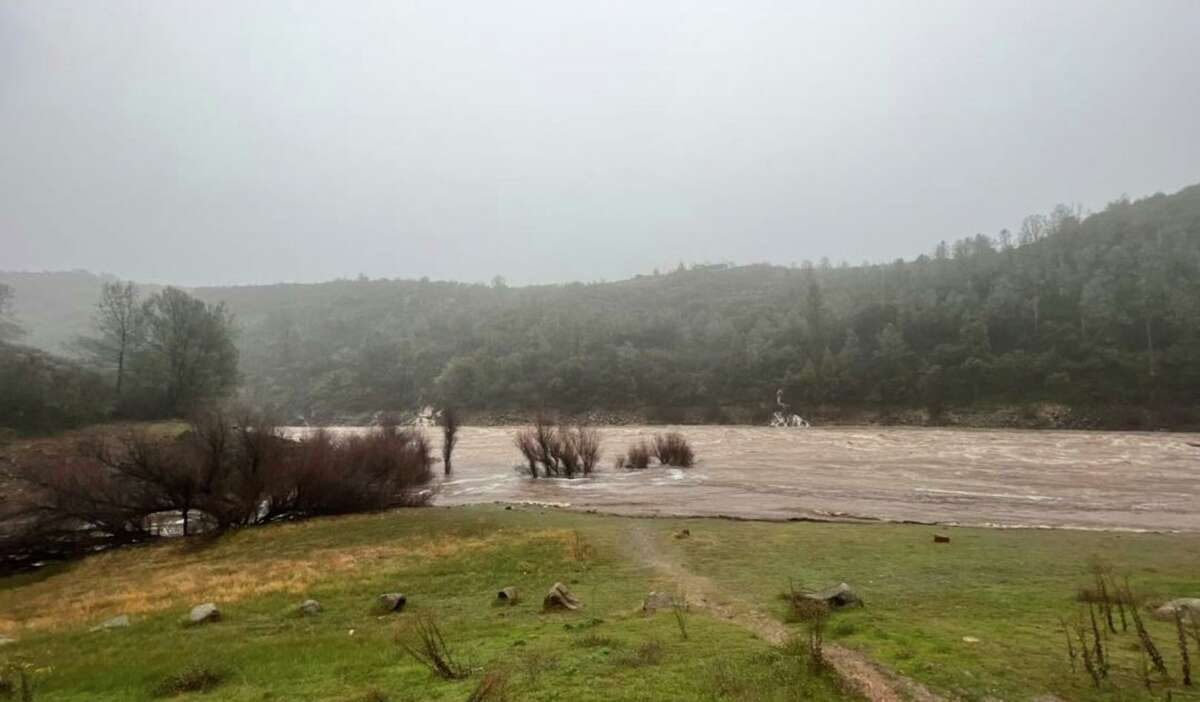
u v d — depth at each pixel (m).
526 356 161.50
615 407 146.38
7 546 29.56
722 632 11.09
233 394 78.50
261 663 11.42
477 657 10.32
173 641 14.31
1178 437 77.62
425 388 168.88
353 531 29.62
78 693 10.70
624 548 22.91
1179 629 8.11
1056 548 20.97
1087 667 8.17
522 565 20.67
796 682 8.34
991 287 148.75
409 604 16.56
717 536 24.47
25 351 60.06
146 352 69.75
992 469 47.81
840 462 55.53
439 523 30.16
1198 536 23.86
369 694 8.75
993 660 9.08
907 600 13.69
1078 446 64.69
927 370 125.06
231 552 27.61
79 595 21.78
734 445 76.25
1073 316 127.31
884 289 175.50
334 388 177.12
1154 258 138.38
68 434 54.44
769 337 154.88
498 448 84.00
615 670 9.02
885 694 7.98
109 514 31.80
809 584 15.87
